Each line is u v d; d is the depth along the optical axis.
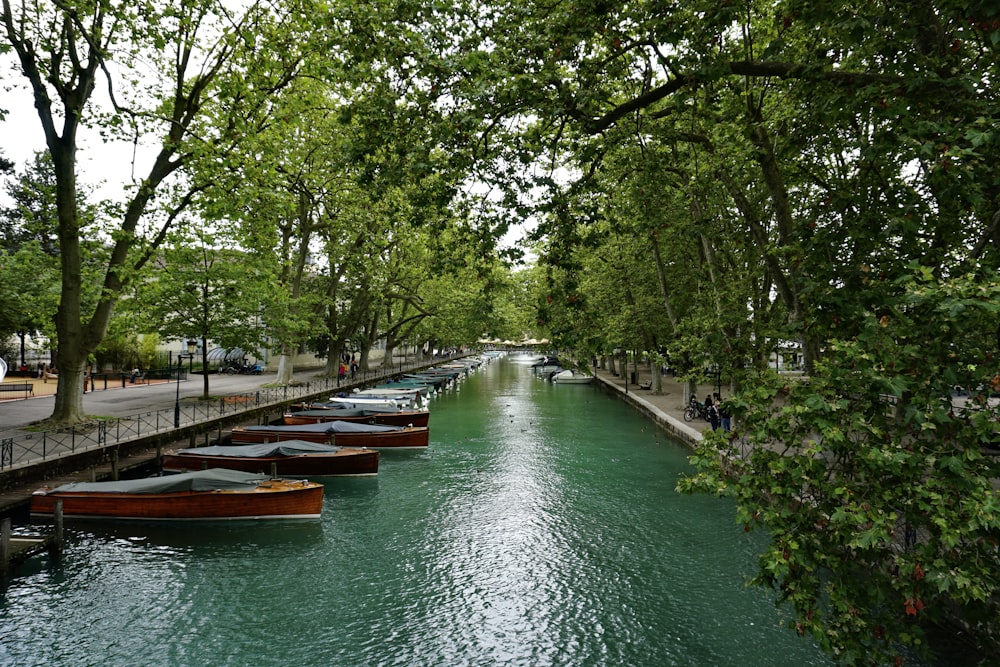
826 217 7.80
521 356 143.25
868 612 5.15
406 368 64.44
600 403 39.06
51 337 27.48
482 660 8.70
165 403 27.06
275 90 19.12
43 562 11.90
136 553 12.48
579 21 8.17
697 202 13.16
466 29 8.64
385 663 8.61
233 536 13.50
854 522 4.71
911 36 6.48
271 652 8.85
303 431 22.19
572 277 8.50
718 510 15.29
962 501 4.44
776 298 11.76
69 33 17.27
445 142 8.73
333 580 11.29
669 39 7.63
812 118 7.67
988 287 4.29
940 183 6.10
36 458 15.08
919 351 5.02
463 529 14.03
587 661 8.67
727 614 9.94
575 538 13.39
